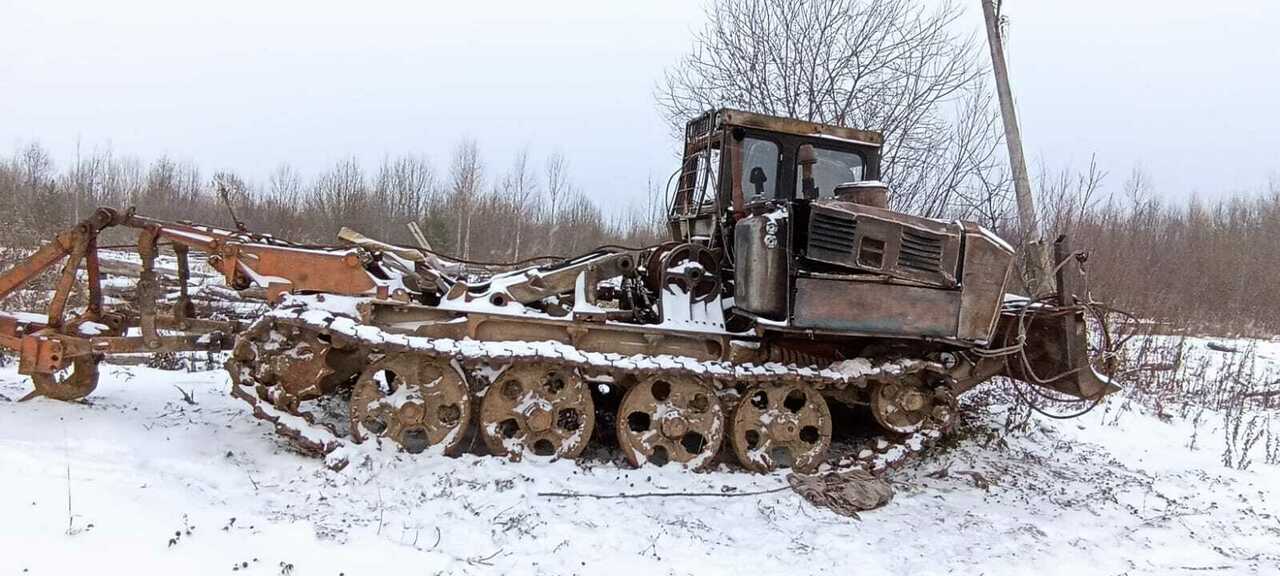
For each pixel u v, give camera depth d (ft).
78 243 19.38
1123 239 60.44
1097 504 19.93
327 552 13.14
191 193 110.93
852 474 19.89
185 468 16.35
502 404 18.92
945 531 17.28
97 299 20.65
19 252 42.34
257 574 12.03
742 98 43.45
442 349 18.01
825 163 23.06
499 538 14.62
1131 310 46.37
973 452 23.35
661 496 17.66
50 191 76.38
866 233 18.40
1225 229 91.91
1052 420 28.17
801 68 42.42
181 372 26.71
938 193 41.75
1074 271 23.85
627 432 19.30
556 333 19.56
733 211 21.11
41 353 18.38
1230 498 21.17
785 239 18.85
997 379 31.94
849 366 19.83
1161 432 28.32
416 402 18.40
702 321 20.10
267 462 17.66
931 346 20.74
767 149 22.52
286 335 18.35
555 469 18.26
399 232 93.04
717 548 15.26
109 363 27.45
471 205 94.32
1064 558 16.34
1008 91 33.63
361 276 18.98
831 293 18.35
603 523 15.80
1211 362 43.29
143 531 12.83
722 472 19.62
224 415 20.76
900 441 20.93
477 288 20.71
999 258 19.33
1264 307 65.98
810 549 15.60
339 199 94.79
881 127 41.57
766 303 18.75
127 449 16.87
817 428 20.33
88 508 13.24
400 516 15.23
